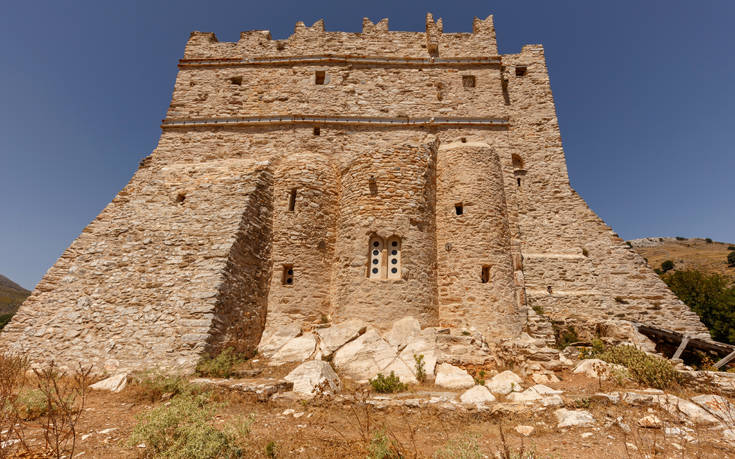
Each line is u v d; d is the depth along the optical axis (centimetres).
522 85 2070
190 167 1527
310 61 1880
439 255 1373
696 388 838
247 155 1641
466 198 1407
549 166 1883
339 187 1509
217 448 475
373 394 831
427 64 1861
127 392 833
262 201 1388
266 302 1298
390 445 530
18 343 1068
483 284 1297
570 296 1575
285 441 564
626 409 691
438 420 684
